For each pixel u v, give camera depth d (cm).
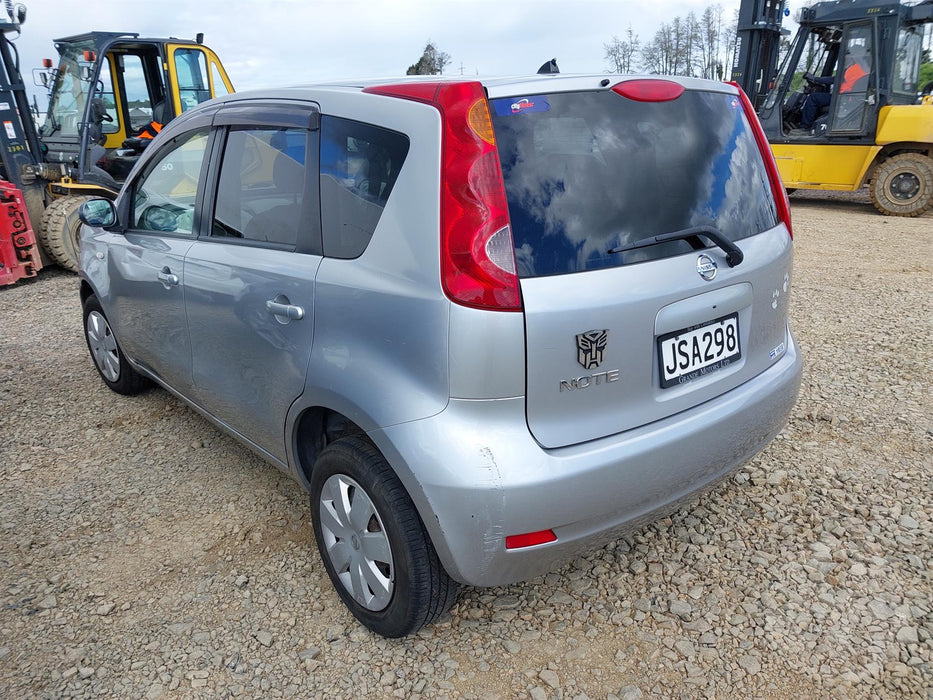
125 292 388
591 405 213
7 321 671
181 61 909
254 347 280
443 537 210
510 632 253
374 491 226
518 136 207
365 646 249
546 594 271
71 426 427
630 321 214
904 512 313
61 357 555
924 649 239
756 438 262
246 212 291
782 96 1321
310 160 256
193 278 315
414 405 211
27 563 300
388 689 231
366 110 236
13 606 273
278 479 361
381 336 221
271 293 265
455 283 201
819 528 304
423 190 210
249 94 309
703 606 262
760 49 1394
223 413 329
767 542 297
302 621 262
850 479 339
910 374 462
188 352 337
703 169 244
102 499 347
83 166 861
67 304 733
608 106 224
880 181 1243
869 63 1203
